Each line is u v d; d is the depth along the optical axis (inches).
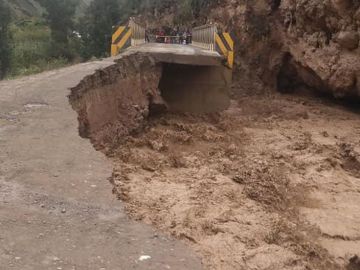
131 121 557.0
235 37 980.6
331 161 516.1
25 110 382.3
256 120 720.3
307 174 479.2
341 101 821.9
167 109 703.1
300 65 847.7
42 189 247.3
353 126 685.3
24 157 286.0
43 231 207.5
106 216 230.7
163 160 450.6
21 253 188.5
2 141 310.0
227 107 740.0
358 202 419.2
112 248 201.2
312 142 592.7
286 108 788.6
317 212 388.2
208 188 375.6
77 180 262.4
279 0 914.7
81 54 1502.2
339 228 359.9
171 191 339.3
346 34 666.2
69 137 328.2
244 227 291.3
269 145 584.1
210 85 732.0
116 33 737.0
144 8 1772.9
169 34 1445.6
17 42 1565.0
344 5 651.5
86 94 465.7
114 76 546.6
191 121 688.4
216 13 1127.6
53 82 463.2
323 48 749.3
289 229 315.9
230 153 527.8
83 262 187.6
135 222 231.0
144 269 188.2
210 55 692.7
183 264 197.3
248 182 414.9
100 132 466.3
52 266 182.1
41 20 2174.0
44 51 1449.3
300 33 812.0
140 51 679.7
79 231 211.6
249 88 921.5
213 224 275.1
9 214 218.5
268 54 933.8
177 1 1568.7
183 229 243.3
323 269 277.6
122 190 283.0
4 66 1185.4
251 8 956.0
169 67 732.7
